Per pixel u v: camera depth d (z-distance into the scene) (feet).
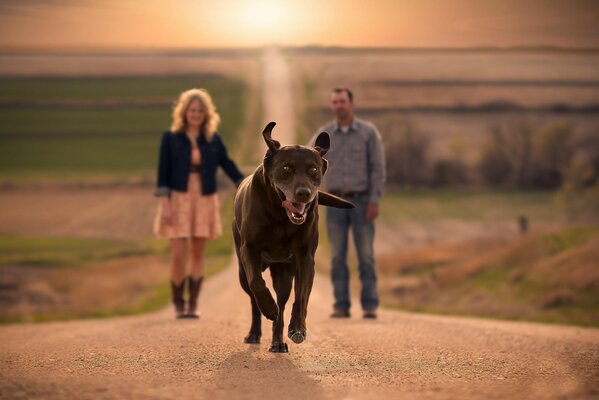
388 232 170.91
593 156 260.83
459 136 289.74
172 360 16.90
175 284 30.12
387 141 274.16
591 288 62.13
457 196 238.89
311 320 29.27
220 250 132.46
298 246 17.48
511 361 17.15
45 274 109.29
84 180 238.48
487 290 71.31
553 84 372.58
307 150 16.56
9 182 234.58
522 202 224.12
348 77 426.10
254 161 266.36
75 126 335.47
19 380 13.82
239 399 12.30
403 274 97.30
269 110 358.84
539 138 263.49
